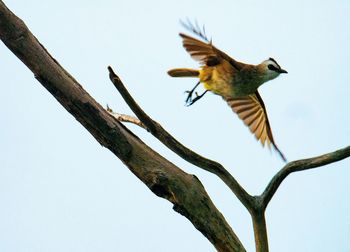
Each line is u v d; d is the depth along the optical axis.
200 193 7.59
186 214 7.59
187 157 7.59
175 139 7.54
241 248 7.73
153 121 7.39
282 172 7.81
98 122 7.38
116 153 7.53
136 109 7.26
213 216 7.62
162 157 7.67
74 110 7.37
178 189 7.48
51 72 7.24
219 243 7.68
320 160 7.80
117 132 7.41
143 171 7.52
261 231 7.85
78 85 7.40
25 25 7.19
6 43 7.16
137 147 7.50
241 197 7.79
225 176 7.68
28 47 7.16
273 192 7.83
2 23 7.02
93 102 7.39
